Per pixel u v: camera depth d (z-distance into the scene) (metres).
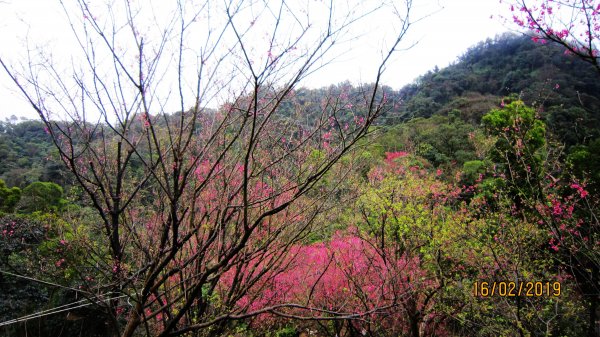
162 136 3.77
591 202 7.29
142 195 4.71
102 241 5.28
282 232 4.00
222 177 3.92
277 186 3.90
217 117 3.77
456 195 10.21
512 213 7.61
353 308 7.23
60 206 12.88
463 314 7.02
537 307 6.90
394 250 7.70
